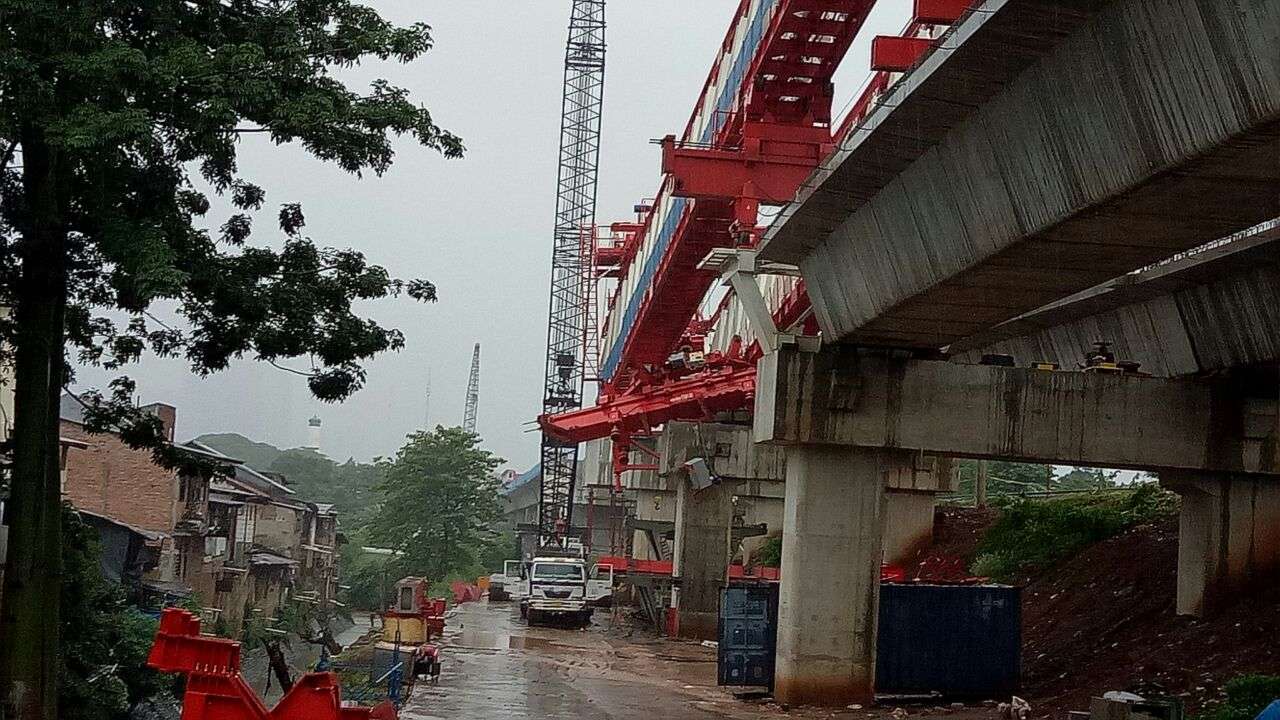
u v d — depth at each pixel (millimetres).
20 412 19250
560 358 88062
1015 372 28484
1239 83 13078
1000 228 19188
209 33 19312
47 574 19531
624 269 58312
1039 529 41938
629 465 50500
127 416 22391
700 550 48094
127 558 44062
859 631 28078
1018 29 15609
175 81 17328
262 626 60281
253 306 19500
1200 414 28375
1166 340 30188
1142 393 28453
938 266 21797
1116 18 14766
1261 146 13734
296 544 74188
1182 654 26453
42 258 18797
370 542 93062
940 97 18203
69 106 17516
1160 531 36031
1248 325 27016
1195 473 28984
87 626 26781
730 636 30859
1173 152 14492
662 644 45125
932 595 28953
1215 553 28781
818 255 28016
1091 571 35875
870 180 22703
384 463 103562
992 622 29125
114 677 25922
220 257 19953
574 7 92250
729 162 32625
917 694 29422
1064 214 17188
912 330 26562
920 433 28125
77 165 18453
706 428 46656
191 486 54250
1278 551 28594
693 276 44719
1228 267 26016
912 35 23625
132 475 50750
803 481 28469
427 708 24844
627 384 58312
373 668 29828
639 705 26969
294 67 18391
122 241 17391
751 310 29766
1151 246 18531
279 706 13258
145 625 29797
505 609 63469
